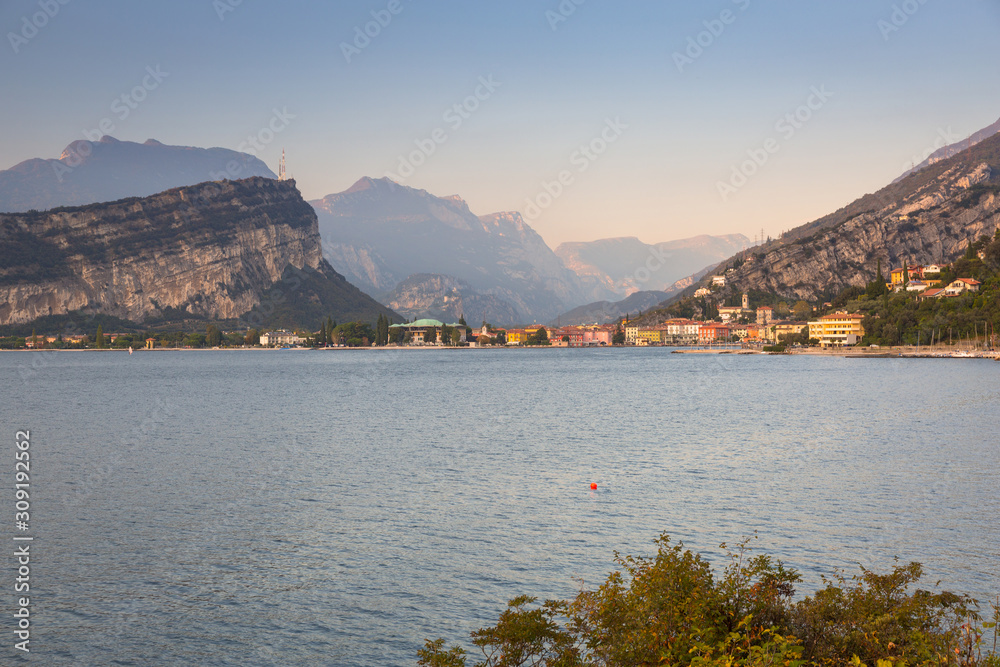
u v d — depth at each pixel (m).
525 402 133.00
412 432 91.19
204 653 29.58
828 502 51.28
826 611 21.69
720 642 19.58
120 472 64.50
